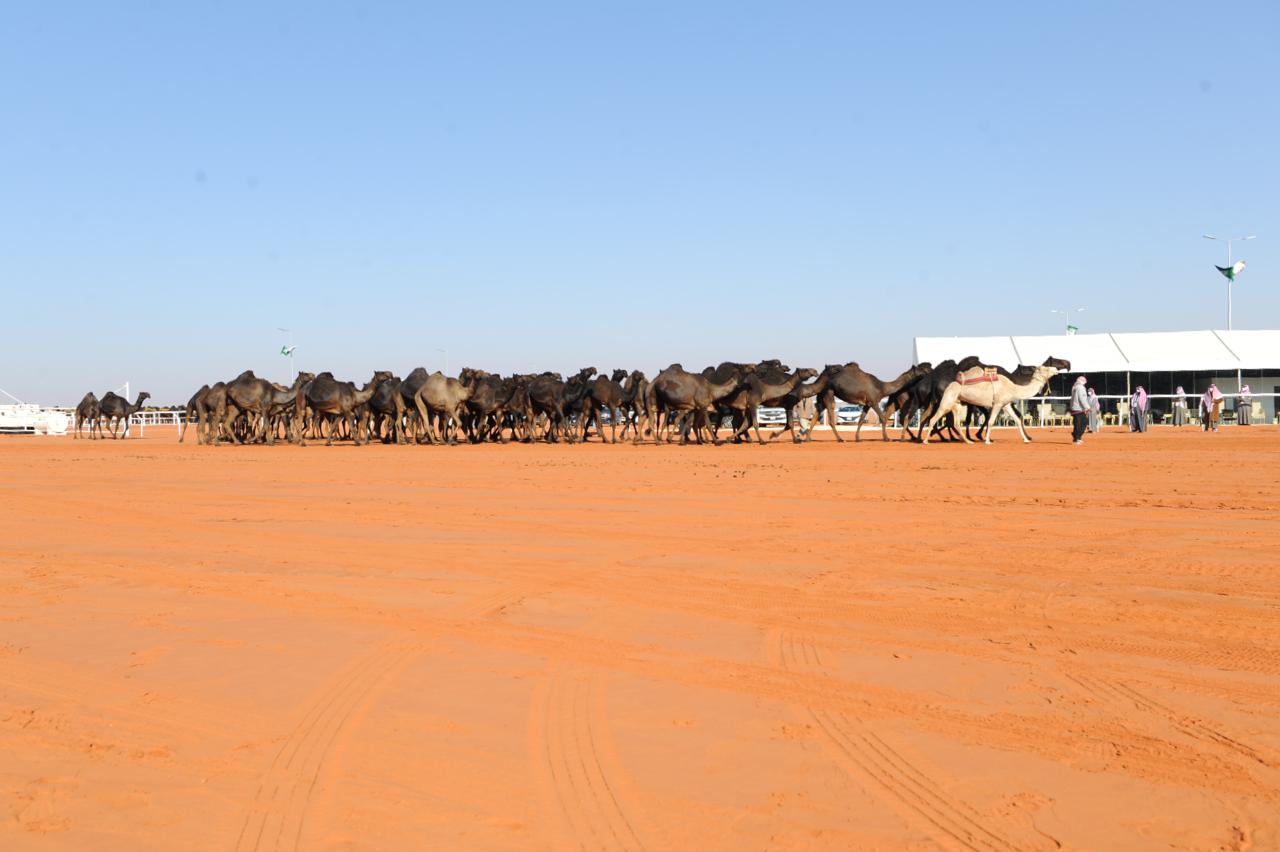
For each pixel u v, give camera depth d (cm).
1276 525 1354
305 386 4516
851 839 464
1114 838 462
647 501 1752
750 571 1095
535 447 3881
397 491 2012
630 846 461
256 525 1539
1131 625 836
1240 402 5241
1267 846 453
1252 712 623
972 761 553
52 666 774
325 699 680
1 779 553
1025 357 6312
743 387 3688
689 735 599
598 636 834
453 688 698
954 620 865
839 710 639
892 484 1947
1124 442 3325
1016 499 1669
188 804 518
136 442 5269
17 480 2427
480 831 479
